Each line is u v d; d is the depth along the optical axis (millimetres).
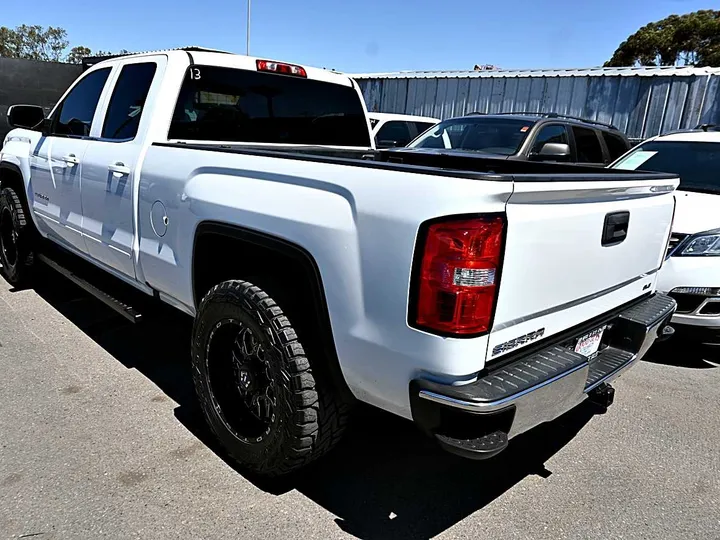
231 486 2545
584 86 12266
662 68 11812
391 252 1919
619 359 2666
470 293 1809
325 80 4145
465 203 1787
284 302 2355
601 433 3213
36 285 5301
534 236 1968
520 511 2490
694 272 4027
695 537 2373
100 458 2693
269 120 3803
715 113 10992
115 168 3338
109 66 3803
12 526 2217
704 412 3518
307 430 2316
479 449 1855
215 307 2559
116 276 3809
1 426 2924
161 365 3746
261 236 2375
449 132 7617
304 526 2318
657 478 2793
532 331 2127
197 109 3359
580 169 3393
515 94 13141
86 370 3627
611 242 2441
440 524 2379
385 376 2027
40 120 4742
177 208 2832
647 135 11750
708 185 4965
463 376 1870
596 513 2500
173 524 2281
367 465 2789
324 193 2158
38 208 4621
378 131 10312
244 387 2586
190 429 2998
